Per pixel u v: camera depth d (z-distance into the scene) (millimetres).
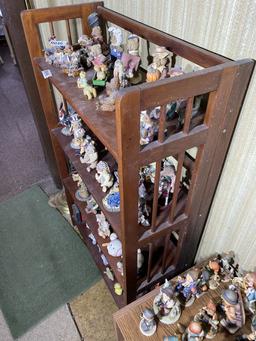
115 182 1076
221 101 702
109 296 1467
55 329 1349
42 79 1180
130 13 1015
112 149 687
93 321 1374
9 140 2578
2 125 2762
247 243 991
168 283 921
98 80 929
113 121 785
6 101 3105
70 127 1295
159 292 969
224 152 861
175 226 993
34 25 1040
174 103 787
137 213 831
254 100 725
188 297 962
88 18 1097
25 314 1402
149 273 1161
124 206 774
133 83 917
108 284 1384
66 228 1798
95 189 1079
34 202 1978
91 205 1354
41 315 1397
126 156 654
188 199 938
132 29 961
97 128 758
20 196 2027
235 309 875
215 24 721
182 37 839
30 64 1481
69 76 991
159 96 594
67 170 1508
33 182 2152
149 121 730
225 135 804
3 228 1805
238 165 870
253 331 864
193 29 789
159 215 1003
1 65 3789
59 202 1918
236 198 941
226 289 941
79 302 1446
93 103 864
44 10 1028
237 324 879
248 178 856
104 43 1117
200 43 790
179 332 902
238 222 985
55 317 1393
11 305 1436
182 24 816
